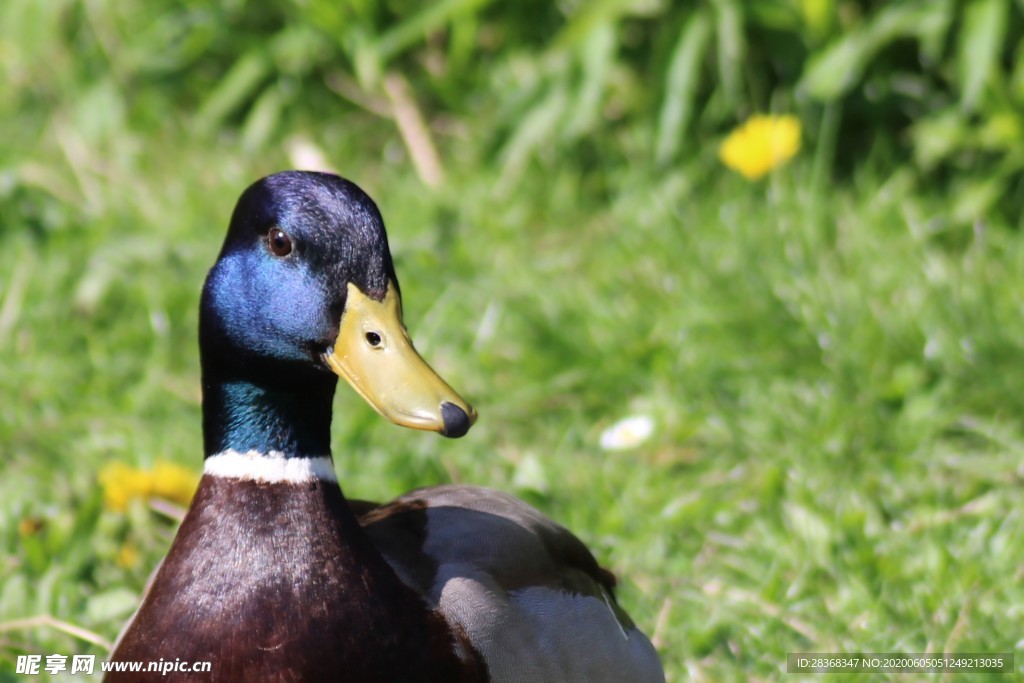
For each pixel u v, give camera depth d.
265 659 4.86
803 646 6.52
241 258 5.02
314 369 5.00
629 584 6.98
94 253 9.45
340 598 4.93
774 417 7.95
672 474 7.89
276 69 10.91
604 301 8.89
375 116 10.88
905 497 7.42
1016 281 8.70
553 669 5.21
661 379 8.40
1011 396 7.90
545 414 8.38
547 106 10.06
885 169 9.90
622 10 9.77
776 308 8.50
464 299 9.05
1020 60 9.39
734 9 9.78
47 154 10.45
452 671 5.00
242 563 4.93
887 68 9.90
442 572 5.17
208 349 5.11
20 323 8.96
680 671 6.44
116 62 11.16
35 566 6.93
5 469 7.92
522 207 9.96
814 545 6.99
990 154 9.67
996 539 6.95
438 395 4.80
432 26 10.32
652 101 10.05
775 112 10.11
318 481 5.07
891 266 8.79
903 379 8.01
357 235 4.93
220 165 10.52
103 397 8.56
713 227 9.38
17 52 11.44
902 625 6.51
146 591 5.32
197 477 7.52
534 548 5.47
